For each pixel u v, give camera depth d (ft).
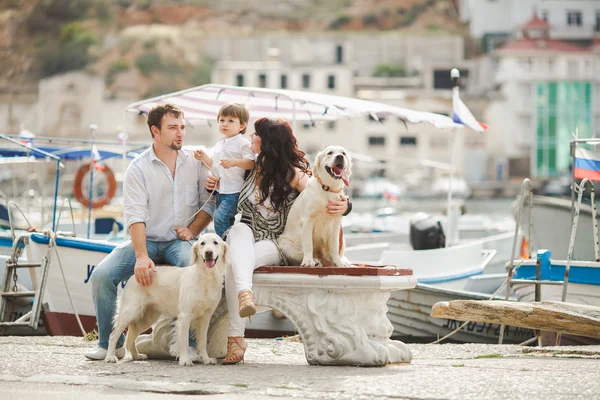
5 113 295.07
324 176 21.50
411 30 448.65
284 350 27.17
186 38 383.24
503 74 303.89
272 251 22.50
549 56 303.89
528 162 299.58
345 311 21.66
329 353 21.59
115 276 23.57
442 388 17.95
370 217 94.17
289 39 362.94
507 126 299.79
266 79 279.08
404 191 154.20
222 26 450.30
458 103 44.88
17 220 64.75
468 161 291.58
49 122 289.74
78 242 35.24
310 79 280.10
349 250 52.47
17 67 378.73
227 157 24.02
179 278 22.21
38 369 21.17
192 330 23.39
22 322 34.50
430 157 277.64
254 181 23.09
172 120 23.75
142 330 23.17
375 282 21.12
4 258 40.50
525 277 37.14
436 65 318.86
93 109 289.12
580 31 346.13
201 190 24.72
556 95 302.25
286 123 23.08
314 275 21.53
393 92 284.41
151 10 428.97
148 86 371.35
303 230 21.98
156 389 18.35
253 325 37.65
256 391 18.01
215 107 39.68
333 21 471.21
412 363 22.77
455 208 66.18
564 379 19.07
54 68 379.55
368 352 21.39
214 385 18.60
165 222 24.03
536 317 26.99
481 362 23.13
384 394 17.39
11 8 388.78
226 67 278.05
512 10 373.40
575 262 35.91
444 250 46.68
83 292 35.58
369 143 276.21
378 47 376.07
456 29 413.39
